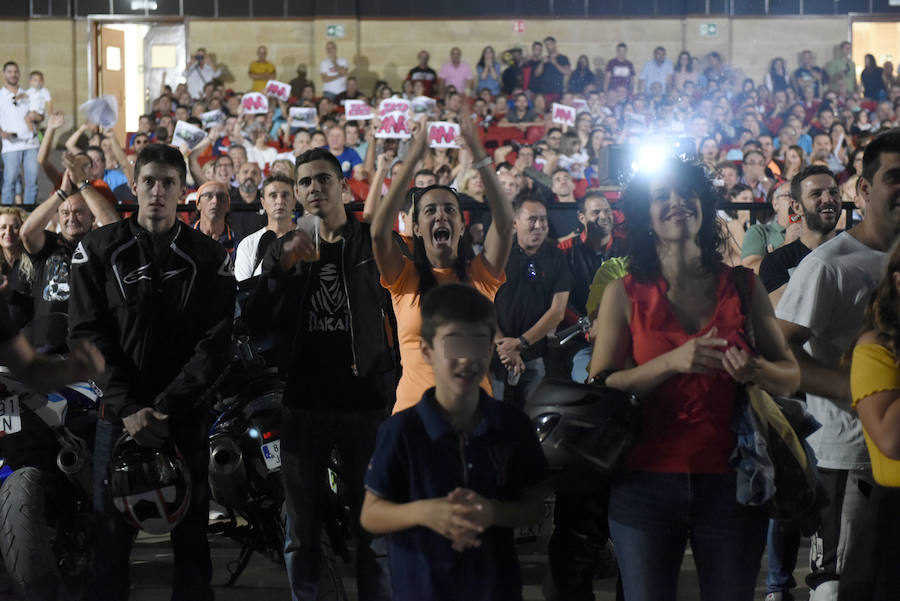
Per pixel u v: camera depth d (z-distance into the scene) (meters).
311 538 3.71
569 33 20.45
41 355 2.54
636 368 2.76
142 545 5.41
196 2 20.62
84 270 3.62
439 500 2.39
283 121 15.07
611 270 4.81
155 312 3.63
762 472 2.66
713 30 20.34
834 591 3.49
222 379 3.86
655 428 2.77
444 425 2.51
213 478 4.32
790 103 17.55
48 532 3.92
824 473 3.43
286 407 3.74
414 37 20.61
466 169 9.02
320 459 3.72
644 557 2.77
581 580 3.36
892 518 2.74
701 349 2.65
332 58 20.02
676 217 2.79
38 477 3.95
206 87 17.58
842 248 3.37
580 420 2.78
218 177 9.62
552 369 5.41
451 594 2.50
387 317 3.77
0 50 20.56
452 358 2.44
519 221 5.41
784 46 20.42
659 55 19.42
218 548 5.34
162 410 3.51
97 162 9.51
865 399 2.70
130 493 3.42
